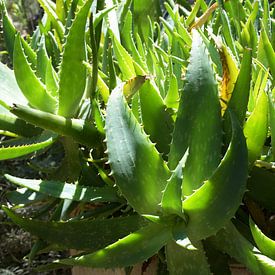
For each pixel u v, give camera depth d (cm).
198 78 83
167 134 92
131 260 82
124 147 82
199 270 83
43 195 102
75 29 92
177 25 117
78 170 102
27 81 97
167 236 82
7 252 233
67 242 88
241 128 76
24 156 104
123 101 83
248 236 87
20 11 304
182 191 83
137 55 107
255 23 131
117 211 100
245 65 82
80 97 97
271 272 74
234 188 76
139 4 132
